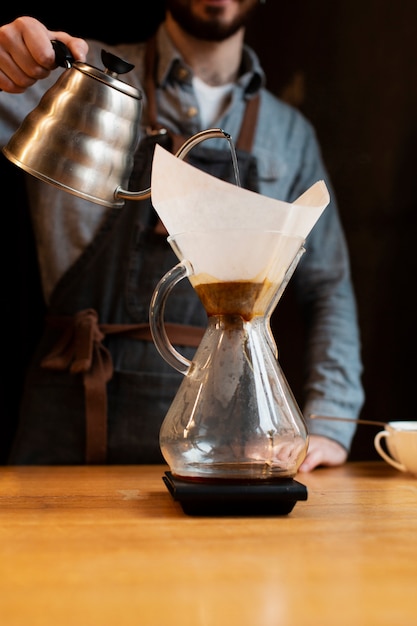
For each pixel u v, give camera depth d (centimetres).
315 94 246
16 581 57
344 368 173
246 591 55
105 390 155
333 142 245
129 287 163
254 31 246
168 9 176
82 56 114
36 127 99
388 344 242
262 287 82
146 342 162
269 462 83
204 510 82
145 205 165
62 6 235
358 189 244
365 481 114
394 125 242
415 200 239
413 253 240
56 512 85
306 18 245
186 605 52
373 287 242
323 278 186
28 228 234
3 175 232
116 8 237
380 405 241
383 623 49
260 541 71
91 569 61
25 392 168
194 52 179
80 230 166
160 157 81
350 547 69
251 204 79
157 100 176
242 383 83
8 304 236
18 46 110
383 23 242
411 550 68
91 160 98
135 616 50
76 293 164
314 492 101
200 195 79
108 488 102
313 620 49
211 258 81
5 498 94
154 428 160
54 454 161
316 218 85
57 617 49
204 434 82
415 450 116
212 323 85
